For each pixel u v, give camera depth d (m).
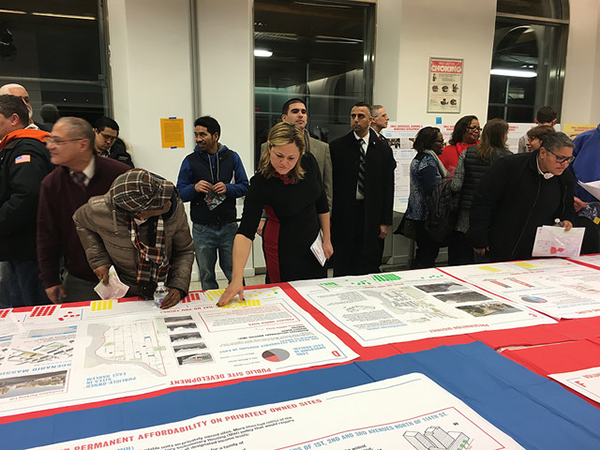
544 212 2.02
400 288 1.49
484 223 2.14
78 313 1.23
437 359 0.97
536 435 0.72
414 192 3.28
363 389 0.84
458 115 4.41
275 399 0.81
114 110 3.64
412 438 0.70
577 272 1.71
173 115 3.55
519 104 4.96
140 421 0.74
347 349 1.02
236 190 2.69
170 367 0.93
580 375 0.91
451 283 1.55
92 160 1.60
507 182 2.05
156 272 1.34
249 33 3.66
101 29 3.60
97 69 3.68
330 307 1.30
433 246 3.31
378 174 2.69
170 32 3.44
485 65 4.39
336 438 0.69
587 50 4.86
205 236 2.73
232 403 0.79
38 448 0.66
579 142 2.54
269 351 1.00
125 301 1.35
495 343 1.06
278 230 1.80
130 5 3.29
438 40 4.18
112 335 1.08
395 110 4.21
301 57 4.27
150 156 3.55
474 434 0.71
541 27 4.83
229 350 1.01
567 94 4.92
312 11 4.20
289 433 0.70
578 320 1.22
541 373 0.92
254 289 1.48
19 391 0.83
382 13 4.28
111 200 1.29
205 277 2.80
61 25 3.55
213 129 2.66
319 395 0.82
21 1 3.44
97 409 0.77
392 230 4.10
